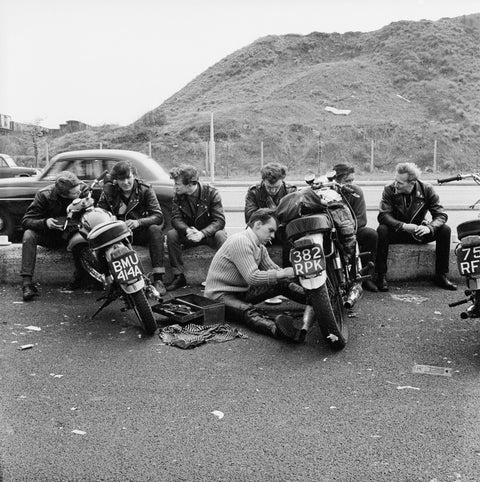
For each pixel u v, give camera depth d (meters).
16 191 8.87
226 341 4.63
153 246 6.08
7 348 4.49
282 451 3.01
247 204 6.29
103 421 3.32
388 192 6.36
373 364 4.18
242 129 51.94
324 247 4.48
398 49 77.19
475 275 4.21
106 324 5.08
